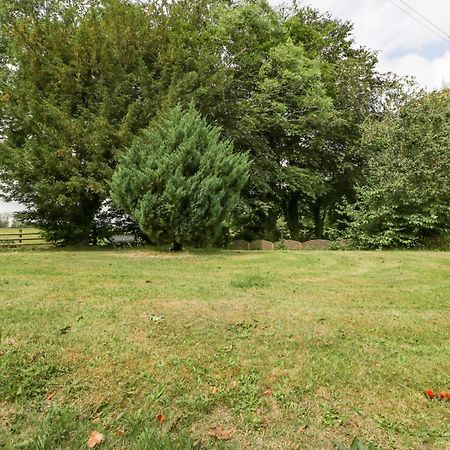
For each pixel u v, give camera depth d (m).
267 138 15.33
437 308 4.11
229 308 3.81
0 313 3.45
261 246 13.73
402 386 2.40
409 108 11.91
